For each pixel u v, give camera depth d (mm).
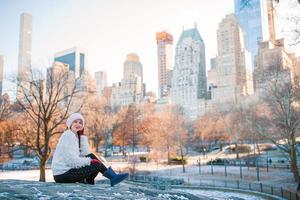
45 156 29391
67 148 4371
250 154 67625
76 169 4363
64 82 31641
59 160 4379
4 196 2953
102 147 91438
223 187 34750
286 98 31281
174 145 62406
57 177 4355
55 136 34375
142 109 84438
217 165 58812
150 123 73562
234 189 32969
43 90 30500
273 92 31500
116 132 76688
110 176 4508
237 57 170375
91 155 4844
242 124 49688
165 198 4191
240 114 52000
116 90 176625
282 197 26094
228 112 76562
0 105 34094
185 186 36938
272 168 49375
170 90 194875
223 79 168500
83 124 4887
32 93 29766
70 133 4469
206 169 53594
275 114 32500
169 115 67312
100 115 65562
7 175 45250
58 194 3271
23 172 50000
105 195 3518
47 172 48625
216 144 97312
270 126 34062
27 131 31844
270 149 71562
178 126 64188
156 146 63188
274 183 36438
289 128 31969
